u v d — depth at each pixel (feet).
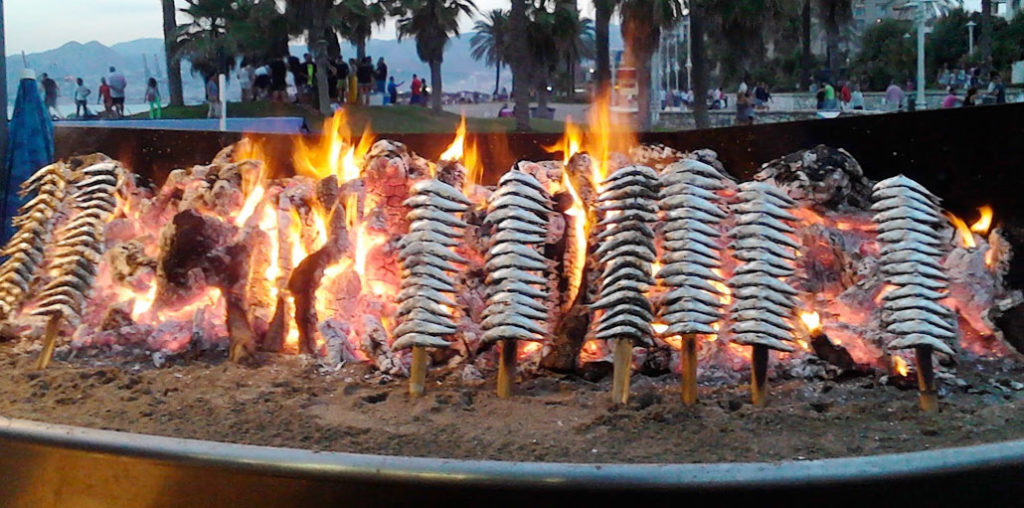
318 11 83.20
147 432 8.74
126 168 14.57
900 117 11.72
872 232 11.64
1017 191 11.12
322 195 11.96
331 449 8.29
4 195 16.75
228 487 7.30
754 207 9.71
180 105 86.89
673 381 10.17
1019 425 8.59
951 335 8.98
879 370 10.18
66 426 7.82
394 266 11.89
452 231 10.09
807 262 11.31
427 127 76.69
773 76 155.84
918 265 9.28
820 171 11.83
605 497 6.74
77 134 14.93
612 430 8.64
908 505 6.82
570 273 11.07
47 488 7.79
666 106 119.85
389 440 8.48
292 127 28.37
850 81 124.98
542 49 111.75
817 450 8.09
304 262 11.27
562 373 10.30
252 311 11.53
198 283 11.48
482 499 6.88
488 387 10.05
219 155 14.01
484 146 13.76
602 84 86.43
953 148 11.45
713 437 8.40
